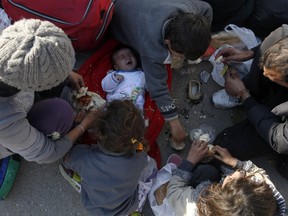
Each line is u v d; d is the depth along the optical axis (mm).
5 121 1492
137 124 1752
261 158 2279
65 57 1368
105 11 2100
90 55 2414
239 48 2439
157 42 1933
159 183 2068
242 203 1420
